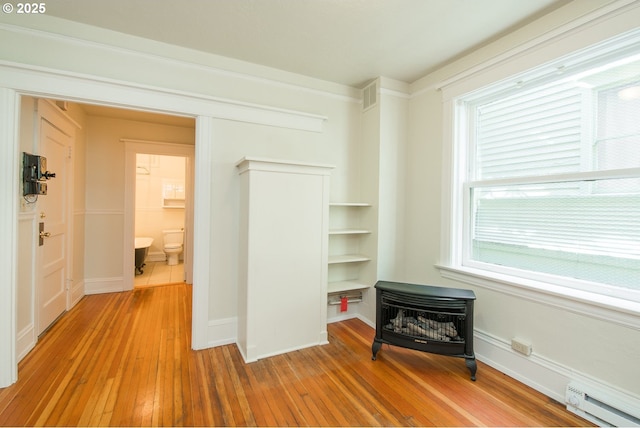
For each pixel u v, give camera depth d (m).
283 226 2.37
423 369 2.17
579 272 1.87
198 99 2.38
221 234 2.50
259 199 2.27
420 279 2.85
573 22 1.73
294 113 2.76
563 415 1.69
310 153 2.89
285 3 1.84
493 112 2.38
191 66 2.38
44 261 2.62
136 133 4.02
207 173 2.43
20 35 1.91
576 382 1.73
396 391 1.90
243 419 1.63
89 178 3.78
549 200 2.01
